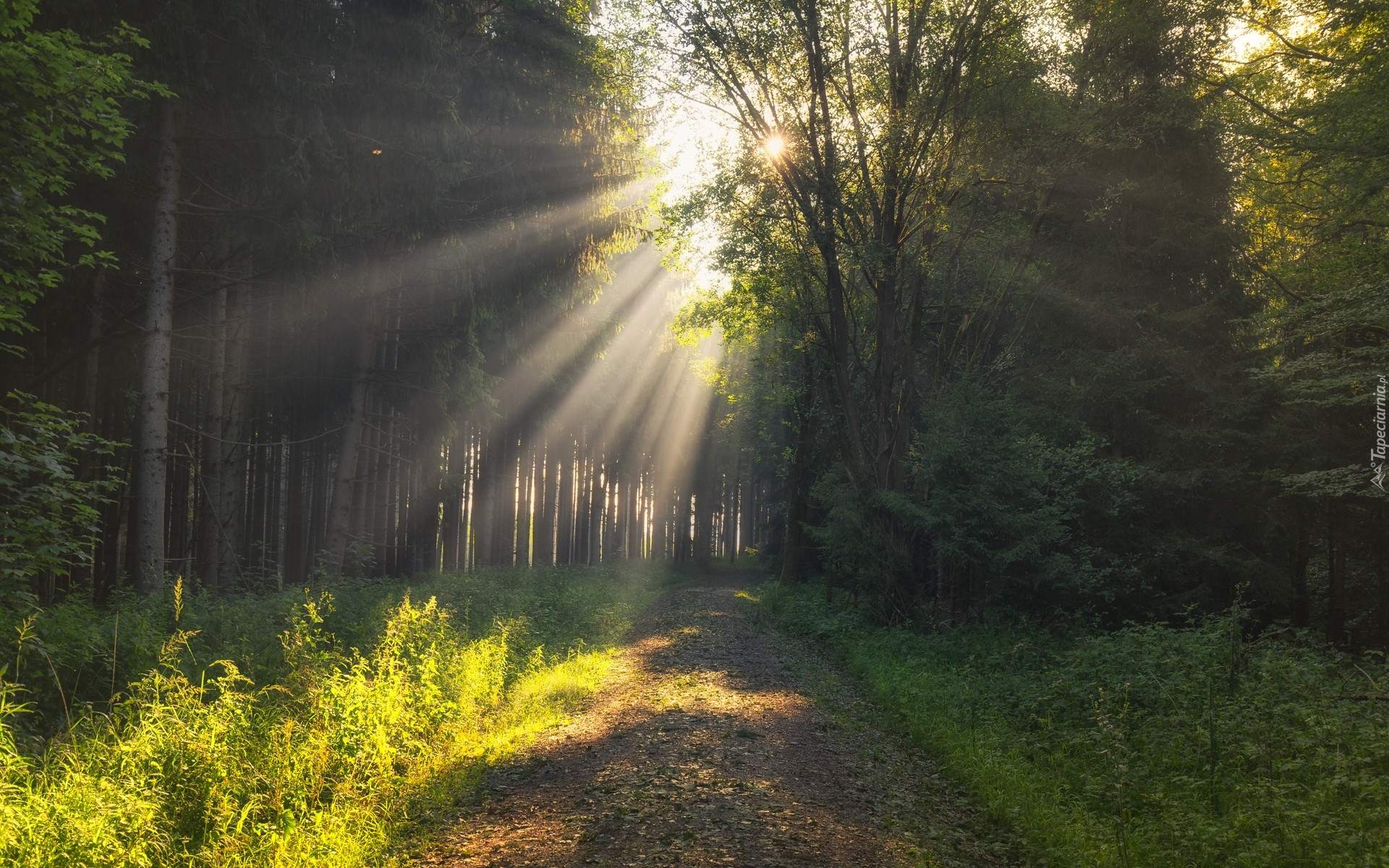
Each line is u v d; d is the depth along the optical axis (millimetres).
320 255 17500
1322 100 18250
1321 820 6496
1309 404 18500
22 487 9383
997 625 17312
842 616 20594
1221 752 8344
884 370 21891
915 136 20062
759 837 6051
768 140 21719
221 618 10750
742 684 12906
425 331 22250
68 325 17828
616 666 14289
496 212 21734
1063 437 19344
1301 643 13305
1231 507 18656
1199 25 19641
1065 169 20484
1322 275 19344
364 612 12953
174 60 14375
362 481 25047
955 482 18016
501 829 6242
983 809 7734
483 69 21250
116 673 8312
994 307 22000
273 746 6391
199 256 19141
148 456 15039
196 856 4996
